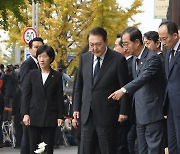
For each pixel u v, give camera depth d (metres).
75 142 31.83
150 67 13.90
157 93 14.24
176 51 13.88
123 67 13.80
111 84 13.76
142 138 14.56
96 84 13.76
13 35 50.16
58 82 16.25
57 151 28.61
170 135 14.16
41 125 16.02
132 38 14.20
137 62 14.34
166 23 13.80
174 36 13.77
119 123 14.06
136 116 14.56
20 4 35.66
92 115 13.81
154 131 14.27
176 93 13.81
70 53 50.69
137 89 13.51
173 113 13.88
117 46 16.70
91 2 48.69
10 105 32.78
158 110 14.23
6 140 30.78
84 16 49.19
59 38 48.94
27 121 16.11
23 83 16.36
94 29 13.77
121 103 13.67
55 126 16.22
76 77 14.61
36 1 36.69
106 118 13.64
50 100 16.16
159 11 29.84
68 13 48.47
